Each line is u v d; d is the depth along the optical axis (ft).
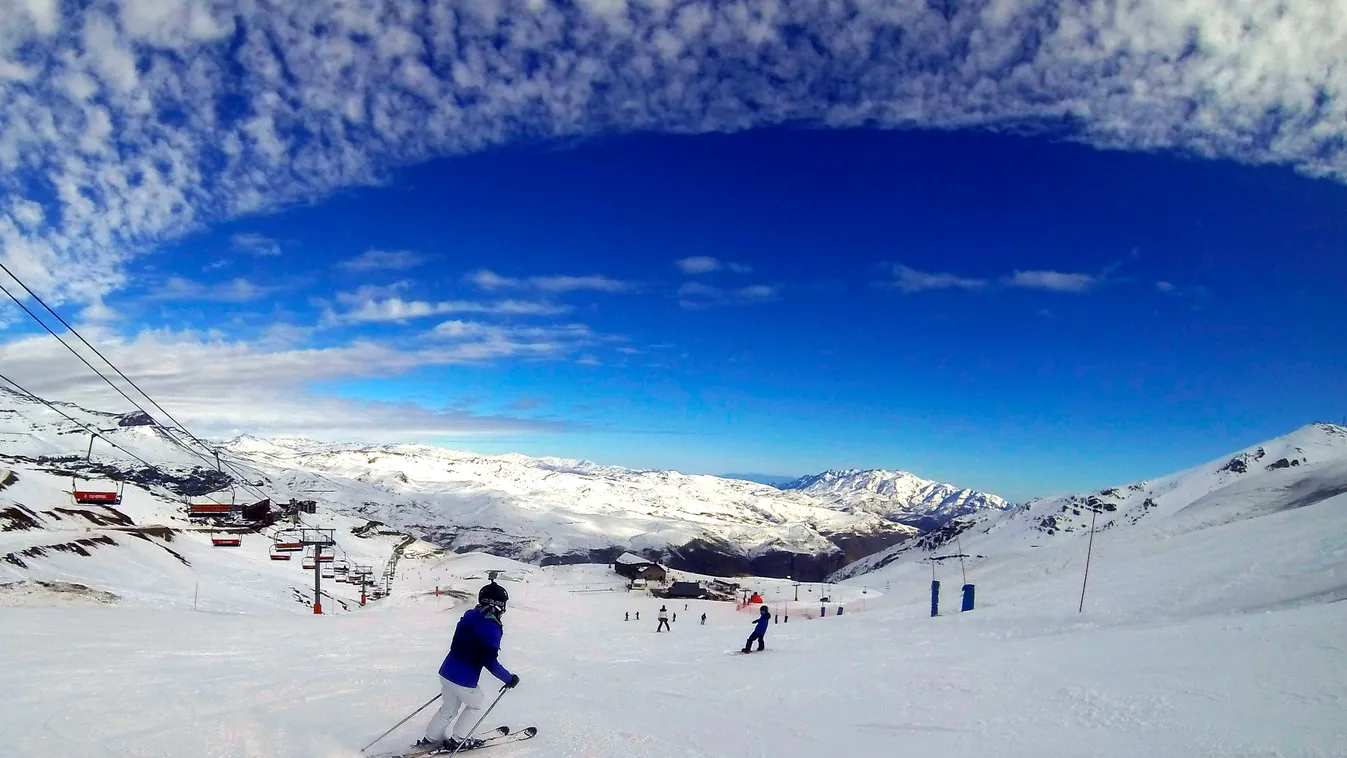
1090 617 57.62
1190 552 83.10
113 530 209.67
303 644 62.39
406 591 333.01
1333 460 262.88
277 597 192.24
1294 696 24.26
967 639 55.57
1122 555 103.91
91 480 318.86
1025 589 88.74
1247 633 35.27
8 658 43.06
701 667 50.72
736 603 334.44
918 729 26.71
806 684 39.24
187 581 166.20
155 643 56.54
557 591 362.74
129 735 24.25
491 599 25.70
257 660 48.80
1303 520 81.05
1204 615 50.90
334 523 589.32
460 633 25.43
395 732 27.66
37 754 21.93
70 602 108.17
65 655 45.57
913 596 128.77
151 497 338.54
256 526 228.02
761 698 36.01
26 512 201.16
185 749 22.89
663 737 27.37
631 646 72.79
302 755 22.90
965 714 28.27
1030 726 25.44
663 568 447.01
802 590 434.30
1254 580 57.06
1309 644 30.63
